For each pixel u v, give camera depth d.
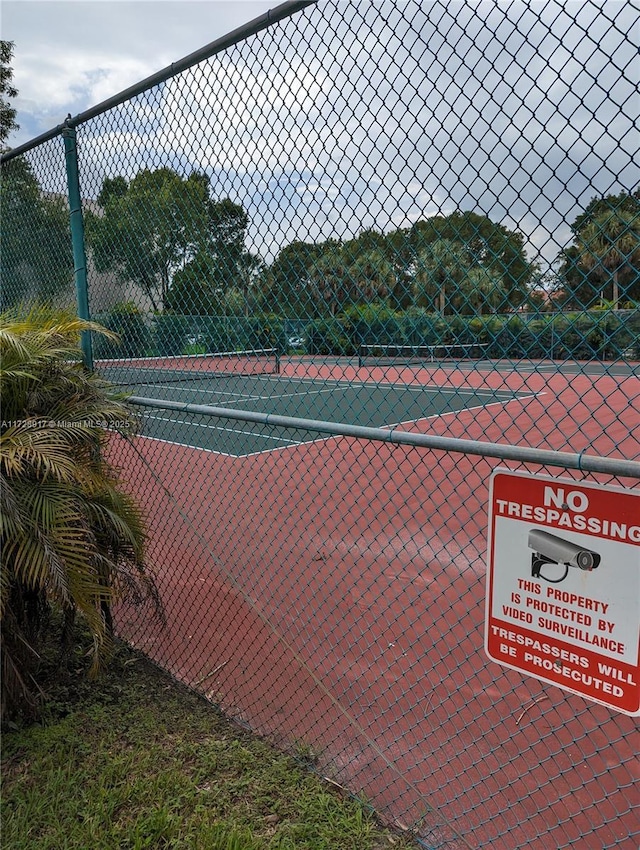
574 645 1.62
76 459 2.77
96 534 2.79
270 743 2.61
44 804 2.24
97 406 2.87
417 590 4.05
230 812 2.21
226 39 2.56
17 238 4.28
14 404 2.71
